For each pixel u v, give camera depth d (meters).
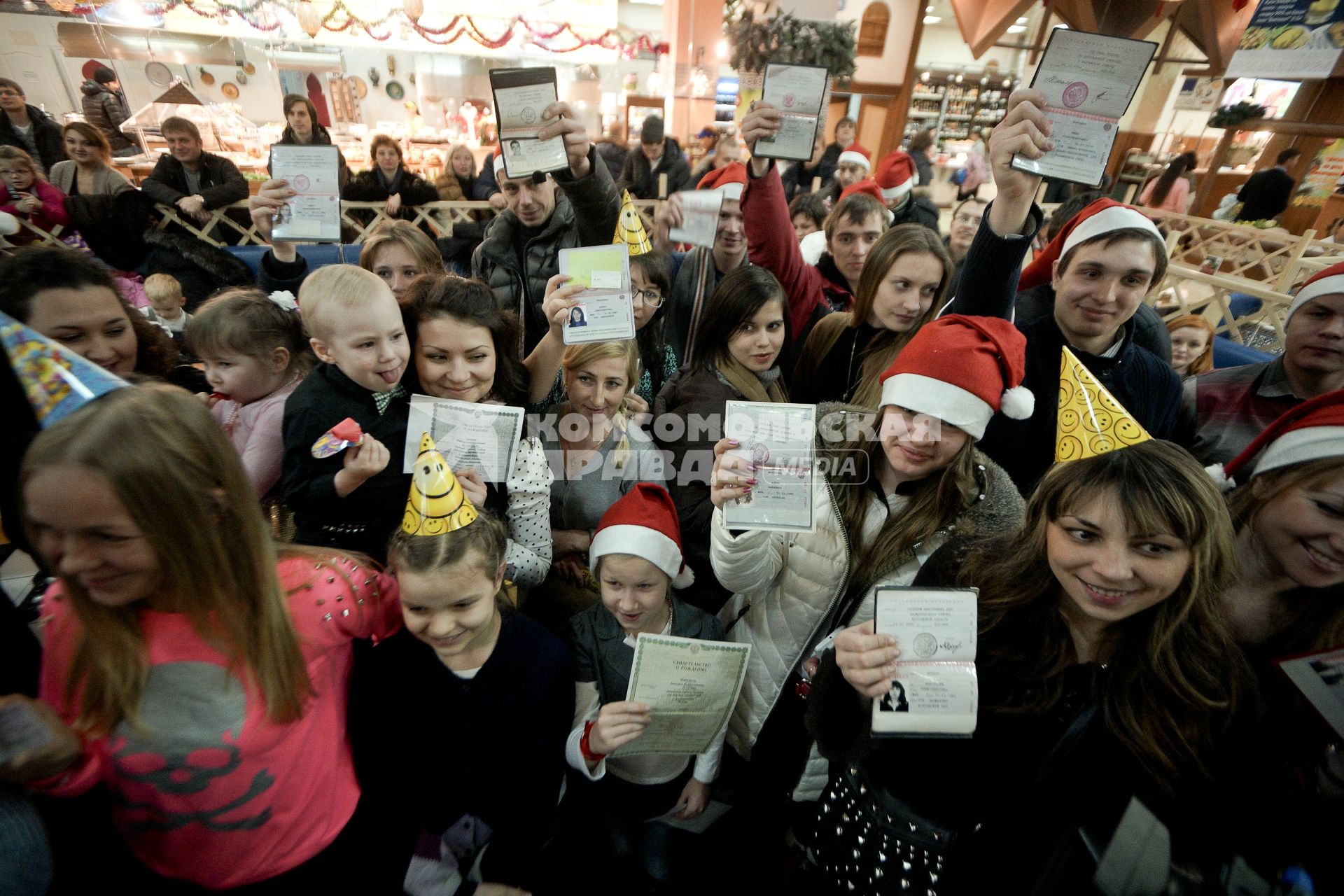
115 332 1.21
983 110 7.32
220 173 3.91
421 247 1.76
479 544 0.98
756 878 1.52
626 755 1.30
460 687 1.08
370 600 1.01
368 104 6.50
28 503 0.65
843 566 1.23
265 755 0.87
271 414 1.40
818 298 2.17
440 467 0.97
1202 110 4.91
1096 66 1.09
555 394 1.68
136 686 0.77
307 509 1.18
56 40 5.46
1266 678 0.84
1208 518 0.74
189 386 1.58
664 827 1.48
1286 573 0.86
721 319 1.58
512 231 2.17
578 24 6.41
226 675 0.81
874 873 0.96
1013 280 1.30
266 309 1.44
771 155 1.76
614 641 1.37
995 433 1.53
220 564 0.75
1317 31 2.83
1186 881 0.71
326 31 5.96
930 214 3.52
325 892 1.00
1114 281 1.36
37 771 0.68
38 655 0.93
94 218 3.49
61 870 0.85
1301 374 1.40
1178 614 0.78
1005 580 0.92
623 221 1.71
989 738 0.88
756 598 1.37
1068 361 0.85
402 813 1.16
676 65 5.37
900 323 1.65
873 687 0.84
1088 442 0.82
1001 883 0.89
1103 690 0.83
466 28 6.20
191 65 5.84
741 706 1.42
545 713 1.15
